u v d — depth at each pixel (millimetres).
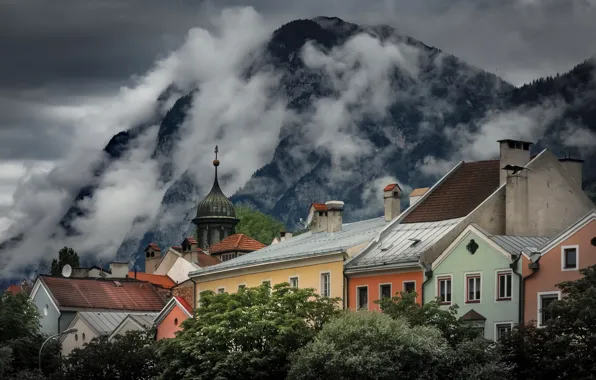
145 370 170375
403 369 126188
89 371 170500
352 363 124938
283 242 187625
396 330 126500
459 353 123438
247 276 174625
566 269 129250
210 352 140625
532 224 146750
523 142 152125
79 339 199125
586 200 151250
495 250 135875
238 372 138875
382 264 148250
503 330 134375
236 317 142625
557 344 116938
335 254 155250
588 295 116688
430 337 124938
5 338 183500
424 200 159250
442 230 150000
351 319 130500
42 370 182375
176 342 144625
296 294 144000
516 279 133125
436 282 142250
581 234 128375
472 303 137875
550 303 119812
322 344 128500
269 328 141375
